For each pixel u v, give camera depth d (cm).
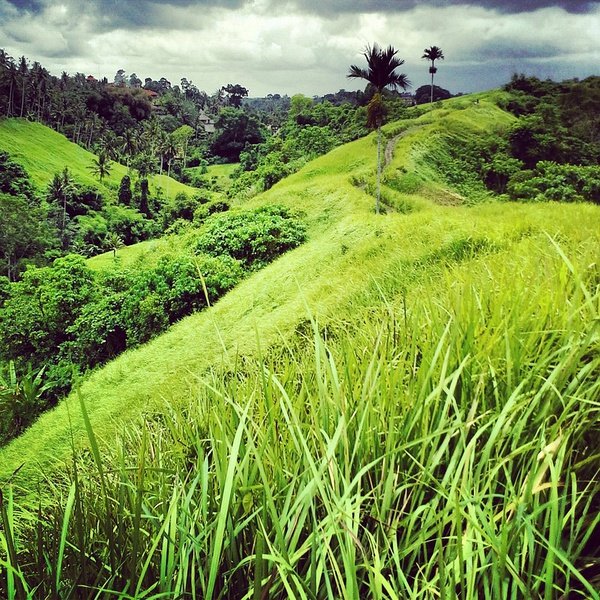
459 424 112
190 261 1984
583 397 126
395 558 98
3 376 2033
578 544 110
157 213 10794
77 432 944
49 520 146
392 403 132
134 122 16788
